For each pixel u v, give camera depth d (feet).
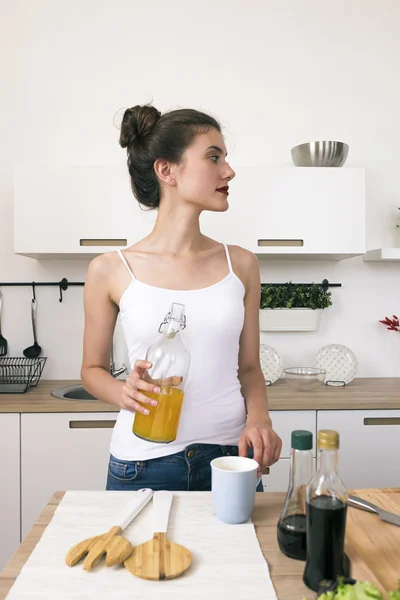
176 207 4.34
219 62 8.83
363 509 3.15
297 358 8.92
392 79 9.02
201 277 4.33
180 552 2.58
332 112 8.95
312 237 7.80
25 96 8.65
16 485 6.83
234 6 8.83
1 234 8.65
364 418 7.13
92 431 6.86
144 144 4.30
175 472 3.97
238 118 8.86
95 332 4.54
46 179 7.59
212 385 4.11
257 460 3.58
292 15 8.89
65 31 8.68
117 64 8.73
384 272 9.03
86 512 3.09
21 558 2.59
